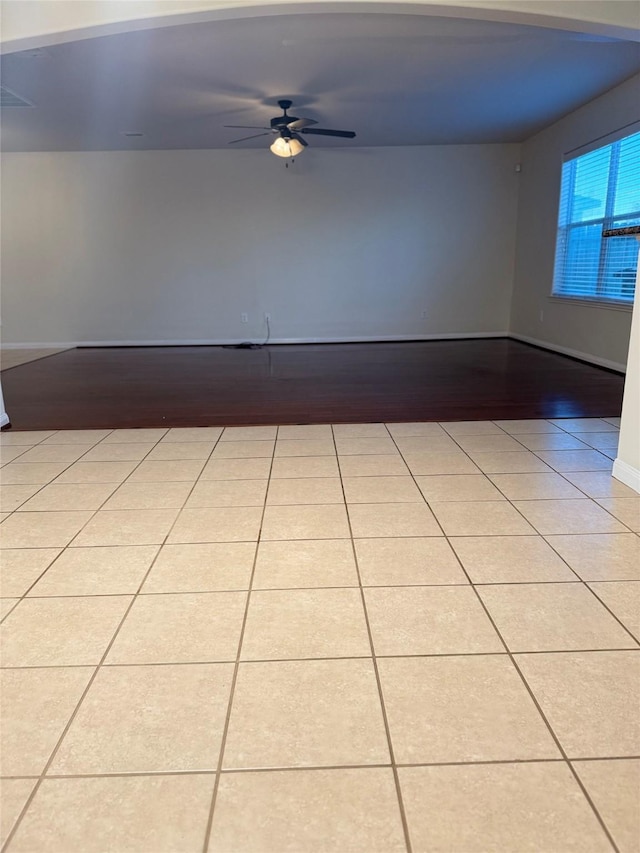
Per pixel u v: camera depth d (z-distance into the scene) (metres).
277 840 1.00
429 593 1.75
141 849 0.99
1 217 7.89
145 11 2.99
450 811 1.05
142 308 8.22
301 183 7.92
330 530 2.17
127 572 1.89
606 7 3.16
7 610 1.69
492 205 8.06
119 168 7.78
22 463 3.00
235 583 1.82
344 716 1.27
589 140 5.95
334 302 8.29
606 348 5.79
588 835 1.00
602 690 1.34
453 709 1.29
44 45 3.20
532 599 1.71
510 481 2.65
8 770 1.15
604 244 5.83
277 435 3.46
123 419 3.90
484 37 4.05
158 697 1.34
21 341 8.27
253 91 5.22
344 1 2.92
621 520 2.23
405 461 2.94
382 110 6.02
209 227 8.00
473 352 7.05
